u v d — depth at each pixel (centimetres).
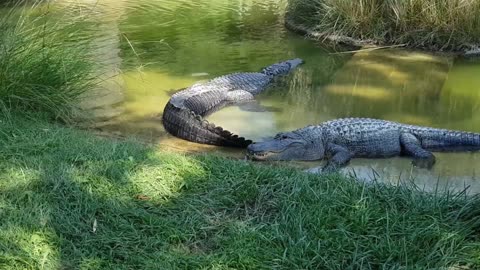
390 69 793
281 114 639
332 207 382
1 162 434
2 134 484
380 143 551
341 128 555
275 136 552
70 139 491
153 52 835
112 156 454
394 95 697
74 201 388
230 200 400
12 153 449
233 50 863
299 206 387
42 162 436
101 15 1030
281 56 844
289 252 341
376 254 341
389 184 428
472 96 696
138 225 367
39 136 489
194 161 454
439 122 620
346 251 344
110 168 430
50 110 567
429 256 337
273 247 349
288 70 779
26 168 426
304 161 532
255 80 725
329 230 359
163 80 726
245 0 1193
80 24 834
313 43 912
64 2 1093
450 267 333
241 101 677
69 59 611
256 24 1012
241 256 335
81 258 335
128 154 461
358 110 651
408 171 508
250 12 1095
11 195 388
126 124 588
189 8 1115
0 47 568
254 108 658
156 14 1059
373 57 845
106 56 805
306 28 957
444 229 361
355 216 371
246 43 902
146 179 420
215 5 1145
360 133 552
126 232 359
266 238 353
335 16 930
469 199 397
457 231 359
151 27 969
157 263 331
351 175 448
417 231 355
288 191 411
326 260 336
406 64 813
